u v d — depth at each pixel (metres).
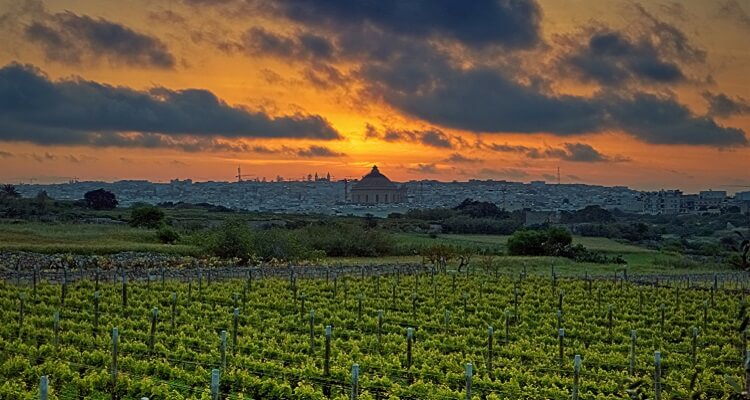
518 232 97.38
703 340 36.97
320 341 33.06
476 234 138.62
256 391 24.27
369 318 40.50
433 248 78.25
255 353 29.81
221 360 27.00
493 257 86.88
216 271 62.28
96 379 23.72
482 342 35.62
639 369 29.73
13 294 43.19
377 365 27.80
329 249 91.56
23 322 34.38
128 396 23.52
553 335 38.41
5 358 27.34
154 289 48.31
